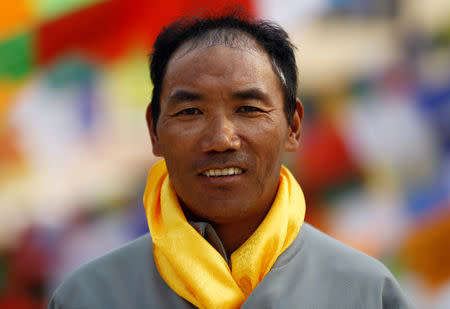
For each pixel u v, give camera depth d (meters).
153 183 2.33
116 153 6.74
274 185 2.11
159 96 2.15
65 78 6.81
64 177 6.68
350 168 6.40
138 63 6.77
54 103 6.79
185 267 2.02
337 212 6.30
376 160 6.36
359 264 2.16
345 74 6.56
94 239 6.44
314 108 6.57
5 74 6.78
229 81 1.95
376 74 6.52
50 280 6.30
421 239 6.06
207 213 2.01
